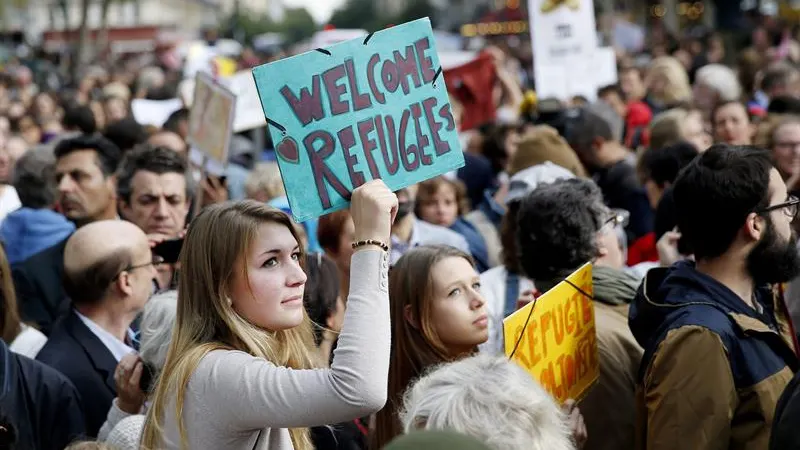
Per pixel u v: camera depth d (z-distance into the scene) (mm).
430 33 3297
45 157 6426
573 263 4168
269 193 6855
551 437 2451
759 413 3430
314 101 3127
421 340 3938
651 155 6254
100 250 4461
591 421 3949
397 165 3219
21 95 17797
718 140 7988
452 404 2459
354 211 2973
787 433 2990
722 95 9547
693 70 16297
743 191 3568
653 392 3498
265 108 3074
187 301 3074
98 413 4348
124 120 8523
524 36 29406
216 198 6453
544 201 4207
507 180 7375
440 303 3902
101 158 6434
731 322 3500
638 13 36062
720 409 3383
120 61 31172
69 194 6375
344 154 3150
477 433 2402
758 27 21734
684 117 7348
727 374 3408
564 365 3627
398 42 3254
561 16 9797
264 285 3029
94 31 47406
